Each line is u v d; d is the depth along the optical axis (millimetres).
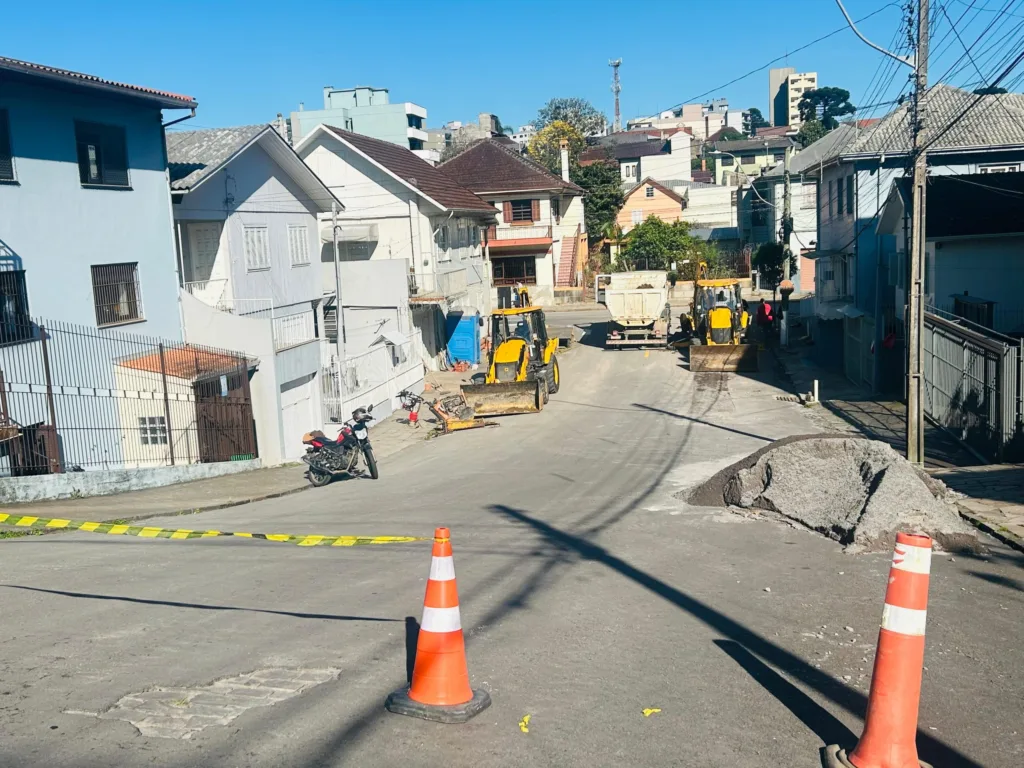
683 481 15133
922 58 15734
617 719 4992
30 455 16156
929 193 25531
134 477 16141
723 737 4793
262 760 4387
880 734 4418
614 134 120438
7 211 16531
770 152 95812
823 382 28312
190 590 7840
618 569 8820
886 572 8461
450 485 16078
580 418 24406
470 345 37375
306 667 5691
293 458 22078
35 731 4684
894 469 10250
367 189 36375
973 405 17078
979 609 7262
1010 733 4965
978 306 23219
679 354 35250
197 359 19125
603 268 64000
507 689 5406
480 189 54562
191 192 22047
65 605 7250
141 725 4773
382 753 4496
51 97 17531
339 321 28078
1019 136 32875
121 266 19531
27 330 16656
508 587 8086
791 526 10656
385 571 8719
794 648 6312
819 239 40281
